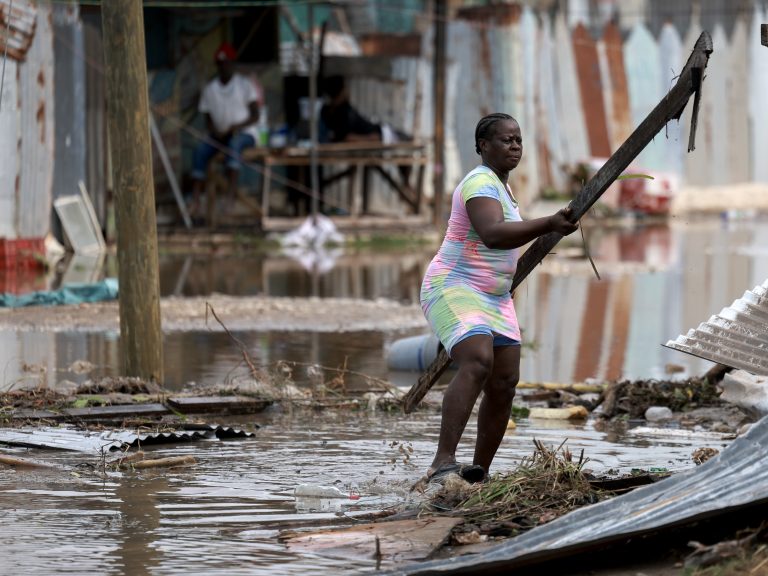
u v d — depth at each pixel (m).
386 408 22.80
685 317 38.53
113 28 22.59
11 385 22.73
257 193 70.69
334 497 15.63
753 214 99.94
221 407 21.98
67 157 56.38
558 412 22.28
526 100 83.31
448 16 81.38
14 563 12.73
